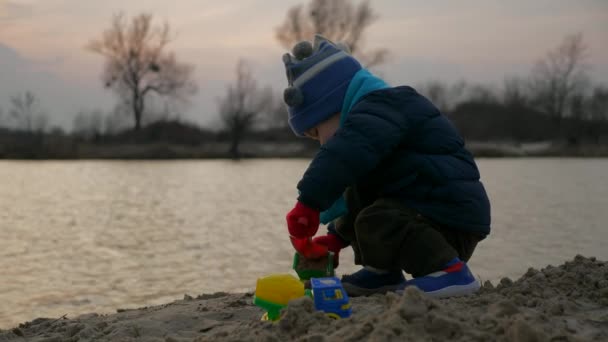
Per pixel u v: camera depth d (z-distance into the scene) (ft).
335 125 9.34
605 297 8.11
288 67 9.57
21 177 67.41
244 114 117.29
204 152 119.44
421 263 8.13
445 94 141.38
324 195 8.04
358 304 8.10
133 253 24.39
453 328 6.15
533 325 6.47
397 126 8.32
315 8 121.29
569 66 137.18
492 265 20.66
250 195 47.47
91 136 127.24
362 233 8.44
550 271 9.32
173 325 8.79
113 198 46.06
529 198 42.68
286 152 121.80
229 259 22.85
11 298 17.60
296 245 8.46
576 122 136.26
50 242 27.17
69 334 9.23
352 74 9.33
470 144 128.57
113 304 16.90
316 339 6.18
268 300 7.47
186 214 36.42
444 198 8.30
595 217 32.53
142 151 116.67
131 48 129.80
